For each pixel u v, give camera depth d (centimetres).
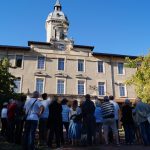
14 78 2353
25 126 937
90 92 3619
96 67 3769
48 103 1164
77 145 1188
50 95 3456
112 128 1185
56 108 1103
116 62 3862
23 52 3609
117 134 1178
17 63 3556
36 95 974
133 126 1241
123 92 3750
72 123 1234
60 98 3456
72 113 1308
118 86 3750
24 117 960
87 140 1123
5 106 1480
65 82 3588
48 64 3628
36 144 1144
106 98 1223
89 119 1125
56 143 1081
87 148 1055
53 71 3606
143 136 1159
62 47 3750
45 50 3678
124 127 1235
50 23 4597
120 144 1215
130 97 3725
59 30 4531
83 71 3703
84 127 1161
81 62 3756
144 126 1168
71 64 3700
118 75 3806
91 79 3691
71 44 3766
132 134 1226
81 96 3531
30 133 923
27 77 3503
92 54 3797
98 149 1034
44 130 1138
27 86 3462
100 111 1291
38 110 952
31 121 928
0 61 2342
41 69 3575
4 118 1447
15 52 3588
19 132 1151
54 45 3719
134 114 1220
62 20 4578
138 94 2539
